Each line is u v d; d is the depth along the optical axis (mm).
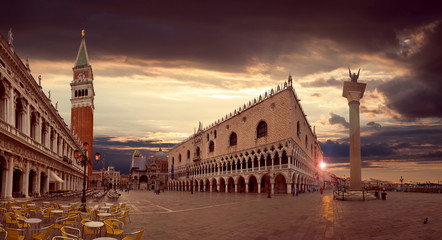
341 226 18406
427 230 16422
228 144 100750
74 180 83188
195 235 16109
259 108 85688
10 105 33875
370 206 31609
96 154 31406
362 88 46156
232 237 15461
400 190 84875
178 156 158750
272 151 79062
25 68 38281
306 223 19844
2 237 12555
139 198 59156
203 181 118062
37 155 43562
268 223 20078
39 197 42469
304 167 92250
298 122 83688
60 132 63875
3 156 31484
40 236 12344
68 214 17172
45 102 48812
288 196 60406
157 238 15344
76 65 141750
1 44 30641
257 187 89562
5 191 32188
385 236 15141
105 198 58594
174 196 68250
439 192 69312
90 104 137125
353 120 45156
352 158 44250
